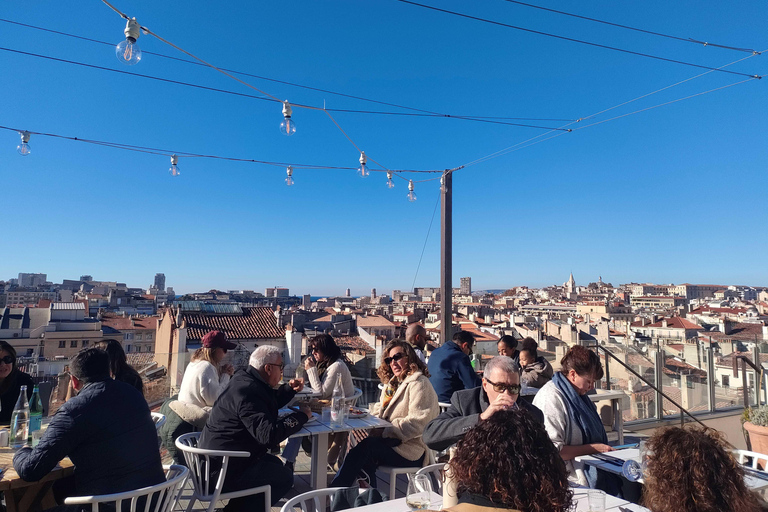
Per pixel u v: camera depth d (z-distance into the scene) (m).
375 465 3.63
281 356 3.43
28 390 3.95
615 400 5.91
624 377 7.23
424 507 1.91
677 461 1.55
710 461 1.51
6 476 2.48
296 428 3.25
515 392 2.79
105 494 2.43
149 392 6.82
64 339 33.91
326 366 5.24
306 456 5.39
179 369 7.51
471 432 1.40
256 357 3.36
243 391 3.23
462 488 1.44
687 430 1.65
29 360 7.84
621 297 192.00
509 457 1.28
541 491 1.24
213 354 4.52
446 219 7.79
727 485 1.48
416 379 3.76
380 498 2.29
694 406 7.33
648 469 1.67
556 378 3.17
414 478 1.97
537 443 1.33
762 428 4.70
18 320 35.12
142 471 2.59
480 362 7.99
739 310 104.19
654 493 1.60
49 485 2.95
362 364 7.35
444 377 4.89
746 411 5.17
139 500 2.57
